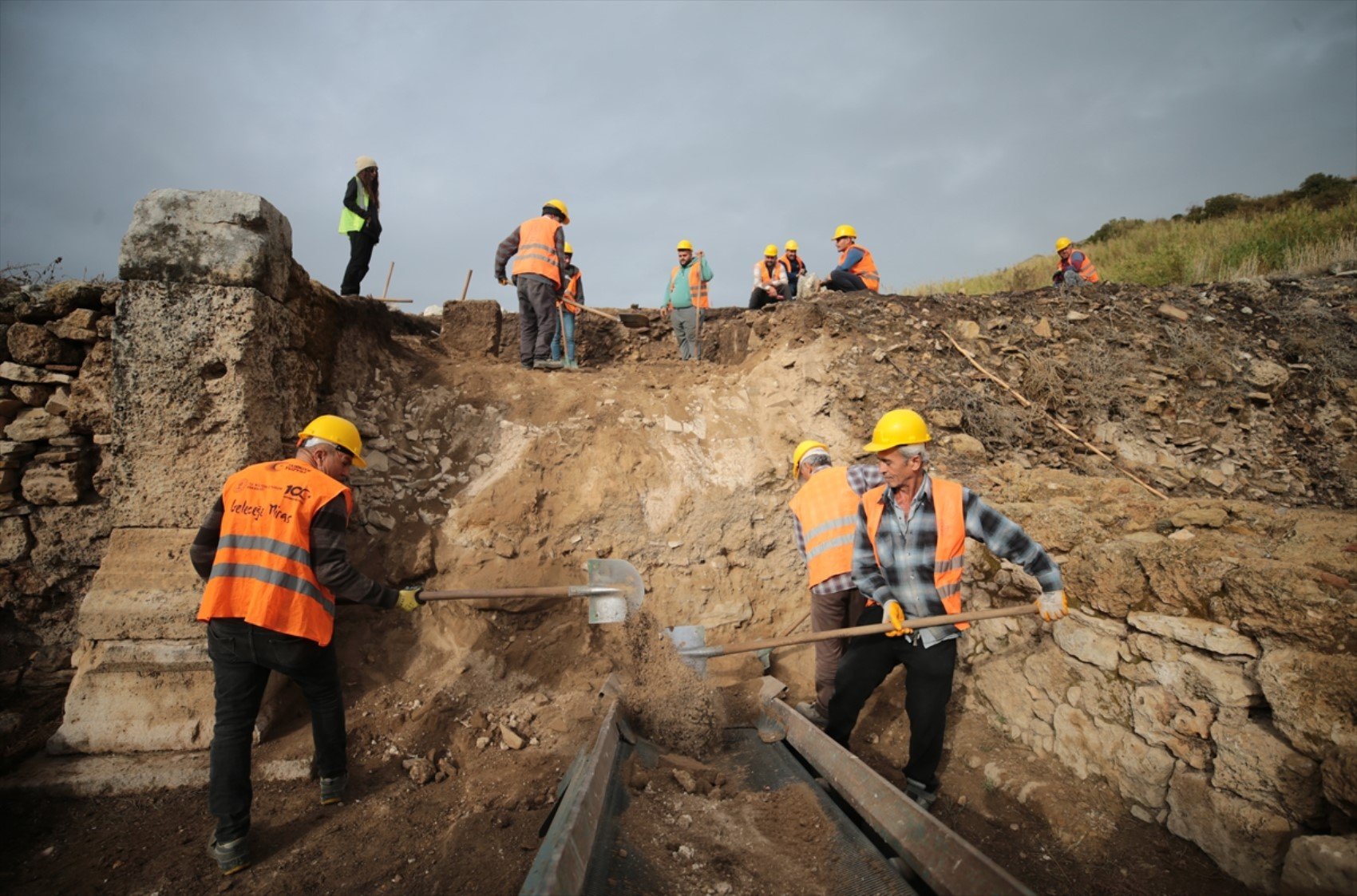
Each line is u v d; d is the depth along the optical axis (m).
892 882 2.23
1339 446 5.81
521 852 2.85
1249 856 2.64
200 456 3.85
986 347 6.48
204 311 3.87
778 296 9.83
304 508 3.01
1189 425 6.00
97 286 4.25
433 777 3.51
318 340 4.86
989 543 3.20
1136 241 13.88
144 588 3.74
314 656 3.06
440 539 4.72
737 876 2.43
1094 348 6.53
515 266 6.85
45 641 4.22
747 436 5.59
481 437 5.36
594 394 5.83
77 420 4.19
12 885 2.77
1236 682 2.81
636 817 2.73
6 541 4.14
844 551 3.78
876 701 4.25
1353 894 2.26
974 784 3.53
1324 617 2.58
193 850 2.99
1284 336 6.66
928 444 5.45
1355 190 14.33
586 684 4.25
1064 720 3.53
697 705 3.79
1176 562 3.12
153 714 3.64
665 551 4.92
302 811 3.23
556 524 4.86
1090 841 3.03
